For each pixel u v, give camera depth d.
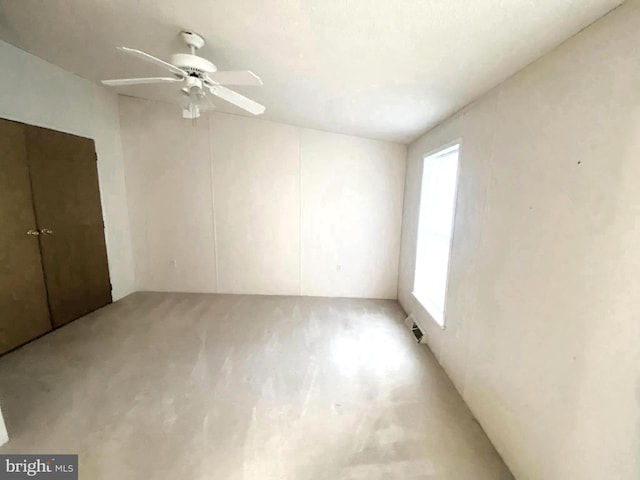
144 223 4.13
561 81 1.29
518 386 1.55
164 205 4.09
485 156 1.93
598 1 1.01
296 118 3.53
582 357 1.17
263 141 3.96
